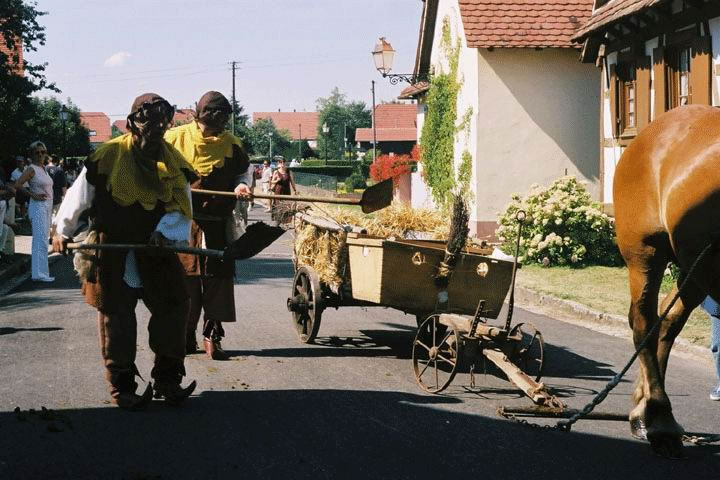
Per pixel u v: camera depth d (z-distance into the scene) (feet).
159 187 21.58
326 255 30.22
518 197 57.98
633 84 60.13
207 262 28.09
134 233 21.67
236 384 25.02
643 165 19.71
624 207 20.15
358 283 28.96
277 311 38.52
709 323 34.47
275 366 27.50
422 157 89.45
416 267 27.71
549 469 17.94
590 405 18.74
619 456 18.90
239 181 28.50
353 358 28.99
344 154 428.97
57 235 21.77
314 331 30.68
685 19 50.70
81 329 33.35
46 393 23.57
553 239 53.93
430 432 20.45
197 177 22.53
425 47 88.43
